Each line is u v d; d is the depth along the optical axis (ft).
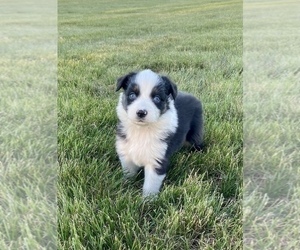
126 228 1.48
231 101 2.23
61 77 2.59
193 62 2.74
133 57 2.89
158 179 1.63
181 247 1.45
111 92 2.36
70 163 1.77
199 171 1.75
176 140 1.69
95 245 1.44
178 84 2.39
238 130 1.98
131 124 1.64
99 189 1.64
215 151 1.82
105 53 3.00
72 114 2.11
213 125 1.98
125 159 1.70
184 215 1.50
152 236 1.46
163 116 1.60
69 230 1.52
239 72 2.58
